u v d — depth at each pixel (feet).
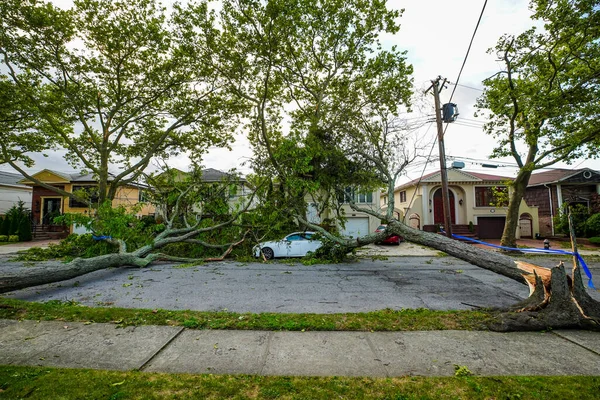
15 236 73.00
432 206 84.53
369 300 21.91
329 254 42.42
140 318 16.28
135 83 54.90
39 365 11.31
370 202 75.00
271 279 29.53
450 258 46.91
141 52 51.80
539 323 15.07
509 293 24.35
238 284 27.12
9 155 54.85
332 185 45.29
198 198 46.14
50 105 49.60
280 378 10.36
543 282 17.17
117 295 23.02
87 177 86.28
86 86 53.26
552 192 84.79
